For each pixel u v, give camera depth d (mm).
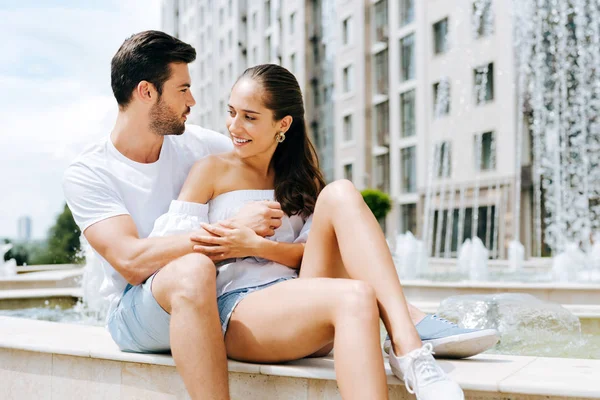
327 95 25516
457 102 18969
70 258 22625
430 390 1499
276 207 2035
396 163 21891
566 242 14164
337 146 24812
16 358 2141
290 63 27531
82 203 2006
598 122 14234
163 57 2045
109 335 2232
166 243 1897
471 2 18281
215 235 1957
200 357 1674
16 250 24234
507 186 17250
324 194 1859
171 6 39469
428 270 8539
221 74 33438
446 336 1769
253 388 1771
